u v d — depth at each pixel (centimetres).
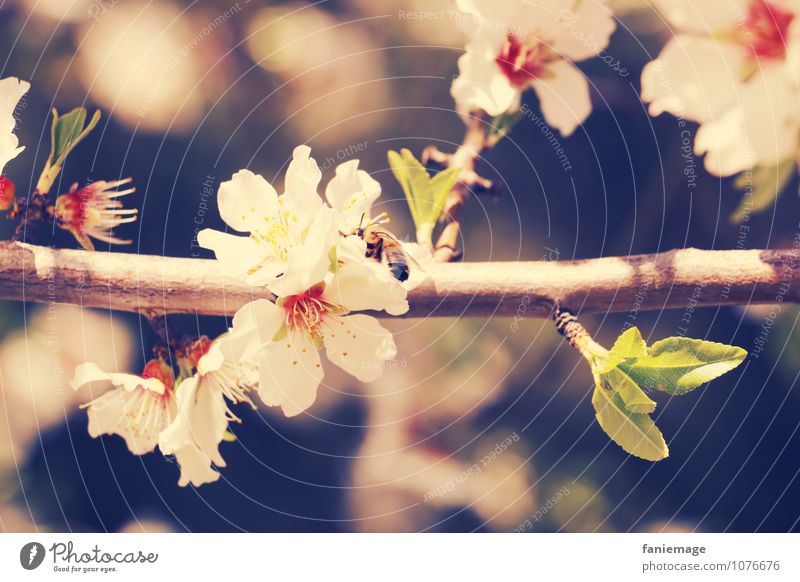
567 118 60
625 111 72
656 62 59
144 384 56
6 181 57
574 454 75
